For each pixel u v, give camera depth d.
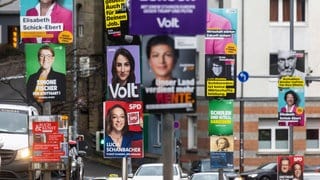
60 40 17.78
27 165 22.31
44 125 18.31
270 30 53.28
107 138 18.09
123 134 18.02
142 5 11.02
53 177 24.38
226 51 23.23
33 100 18.09
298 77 30.06
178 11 11.02
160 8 11.02
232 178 42.31
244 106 52.66
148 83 11.12
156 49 11.07
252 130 52.75
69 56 48.97
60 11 17.77
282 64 33.44
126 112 17.86
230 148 23.88
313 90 53.41
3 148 22.25
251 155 52.59
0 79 44.44
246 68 52.88
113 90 17.47
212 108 23.72
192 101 11.15
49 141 18.33
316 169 45.28
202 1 11.04
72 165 30.17
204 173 32.84
